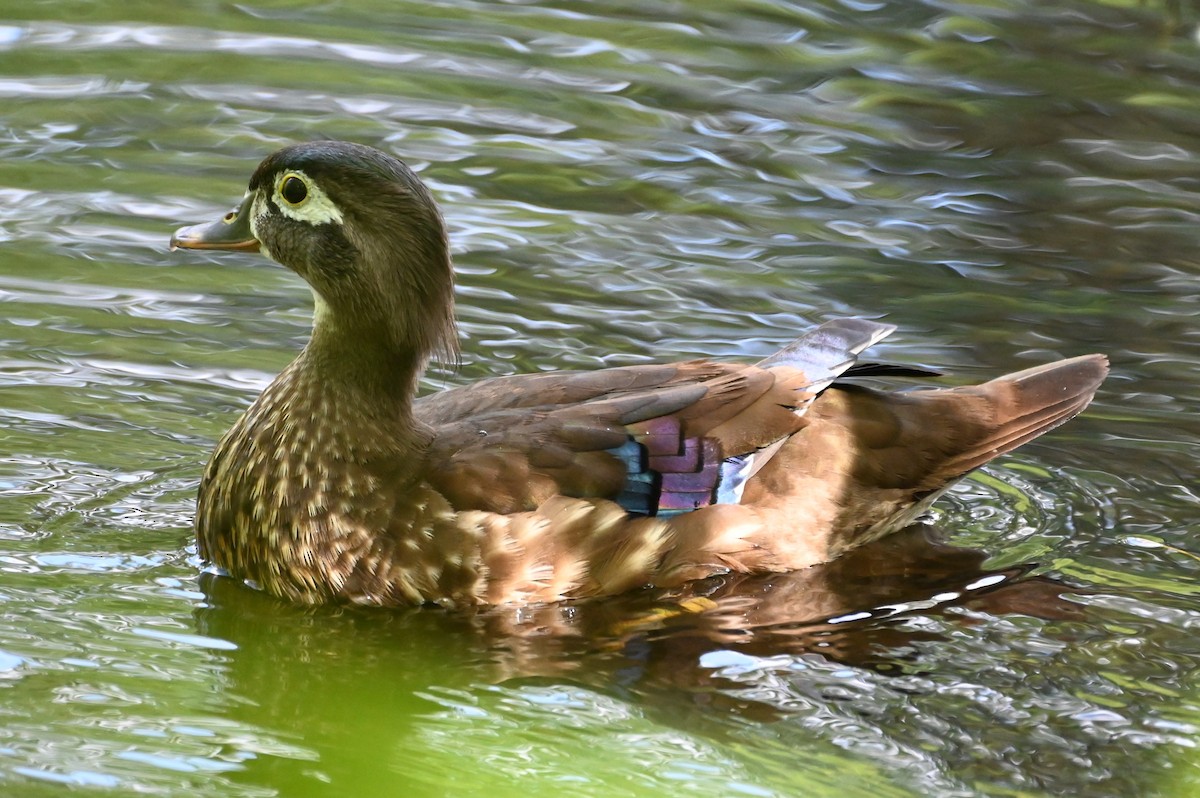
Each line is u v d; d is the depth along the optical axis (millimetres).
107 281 15555
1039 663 10141
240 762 8984
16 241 16188
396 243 11094
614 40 22562
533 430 11219
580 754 9164
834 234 17406
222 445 11477
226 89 20312
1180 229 17766
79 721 9234
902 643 10438
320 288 11227
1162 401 14148
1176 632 10562
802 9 23906
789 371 11680
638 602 11117
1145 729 9383
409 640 10594
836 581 11398
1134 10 23766
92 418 13164
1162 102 21000
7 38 21594
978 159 19422
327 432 11062
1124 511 12367
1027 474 12961
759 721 9492
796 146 19578
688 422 11305
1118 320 15719
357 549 10953
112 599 10750
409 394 11289
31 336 14414
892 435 11852
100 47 21500
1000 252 17125
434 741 9312
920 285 16312
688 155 19141
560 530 10938
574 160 18844
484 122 19750
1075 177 19062
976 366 14695
